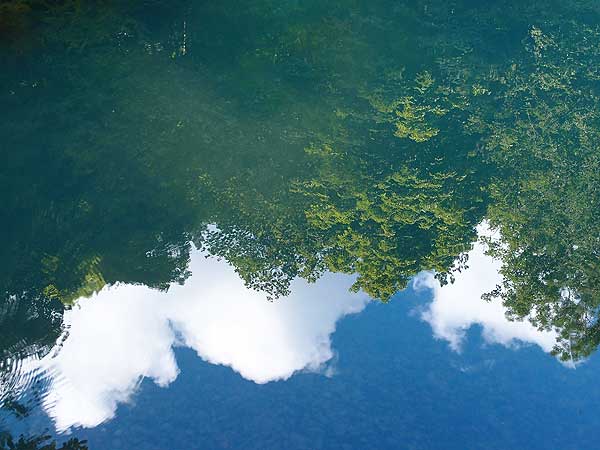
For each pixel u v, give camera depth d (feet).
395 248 111.96
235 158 114.73
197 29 112.57
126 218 104.37
